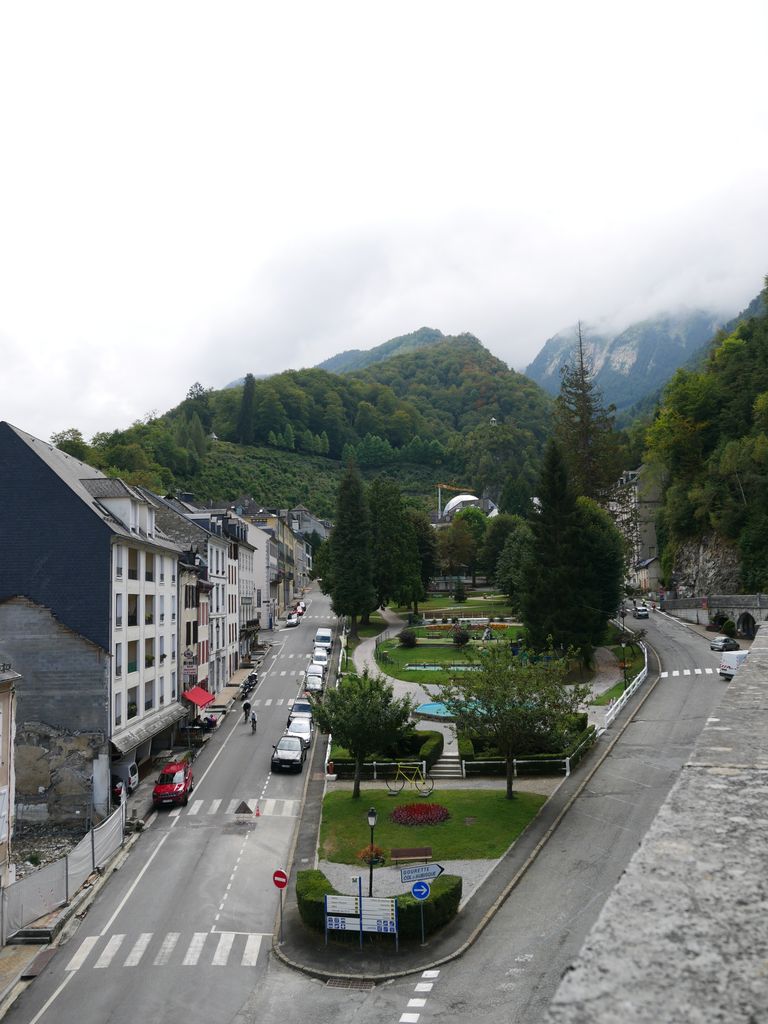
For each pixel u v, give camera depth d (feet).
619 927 10.09
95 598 121.19
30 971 69.21
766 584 252.62
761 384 309.01
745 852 11.85
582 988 8.86
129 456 415.23
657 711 154.71
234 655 233.14
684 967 9.00
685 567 305.32
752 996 8.27
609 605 213.05
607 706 161.38
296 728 153.79
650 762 122.52
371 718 112.06
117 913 81.30
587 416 306.35
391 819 104.78
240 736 161.07
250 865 93.45
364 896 77.87
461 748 129.08
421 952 69.87
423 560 355.97
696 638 237.25
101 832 94.63
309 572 579.07
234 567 237.25
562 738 109.70
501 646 126.52
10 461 124.67
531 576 200.34
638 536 342.44
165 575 155.02
